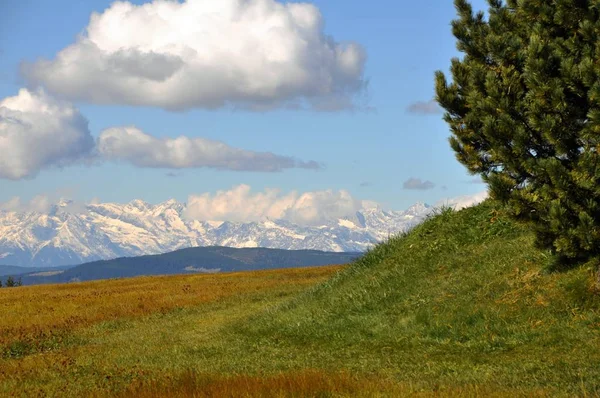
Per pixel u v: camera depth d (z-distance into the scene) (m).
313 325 38.91
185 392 21.42
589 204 28.98
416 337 32.81
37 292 86.25
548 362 25.22
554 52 29.16
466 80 33.84
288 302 48.62
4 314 61.06
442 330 32.62
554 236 30.17
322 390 20.59
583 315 29.44
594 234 28.70
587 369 23.34
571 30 30.12
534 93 28.75
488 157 33.12
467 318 32.78
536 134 30.00
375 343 33.47
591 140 28.58
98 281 102.38
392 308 37.97
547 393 19.41
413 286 40.19
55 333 48.97
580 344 27.11
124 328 51.31
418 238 48.50
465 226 45.78
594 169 28.12
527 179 30.66
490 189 30.31
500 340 29.78
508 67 31.28
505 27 33.06
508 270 36.59
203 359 33.00
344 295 43.00
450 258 42.34
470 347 29.92
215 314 54.06
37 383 27.64
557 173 28.59
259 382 21.98
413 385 21.58
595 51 28.19
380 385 21.20
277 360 31.38
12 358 39.28
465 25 34.28
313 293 48.44
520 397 18.98
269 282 79.12
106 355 36.47
